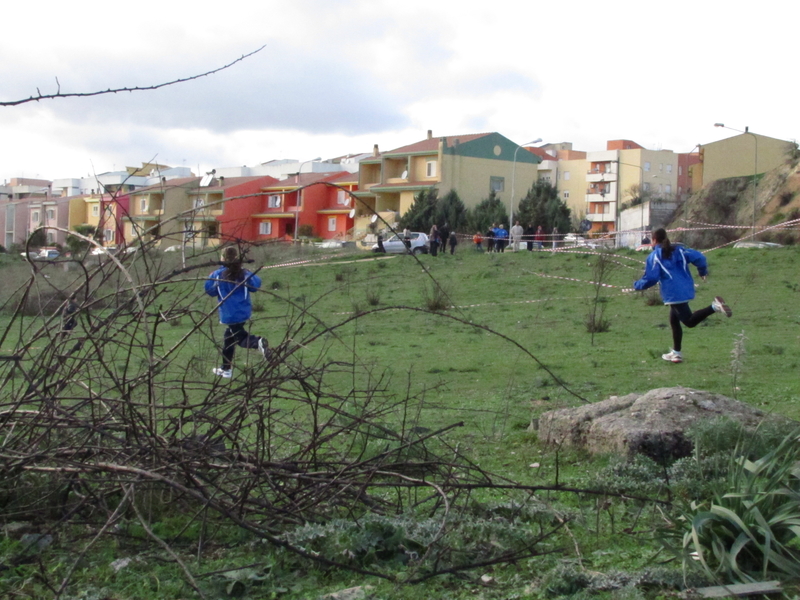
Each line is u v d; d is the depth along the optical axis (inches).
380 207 2492.6
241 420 173.6
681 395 230.8
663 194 3235.7
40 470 154.4
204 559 149.9
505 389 349.4
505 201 2571.4
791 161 2237.9
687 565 136.6
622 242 1989.4
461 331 614.9
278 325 643.5
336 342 544.1
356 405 192.2
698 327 573.9
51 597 132.2
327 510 169.3
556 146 4335.6
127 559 148.3
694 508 150.8
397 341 560.4
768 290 762.8
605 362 424.5
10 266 669.3
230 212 1628.9
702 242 1537.9
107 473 158.9
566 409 248.4
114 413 165.9
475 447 244.2
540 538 151.8
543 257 1160.8
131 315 174.6
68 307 166.1
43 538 157.4
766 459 149.5
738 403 227.8
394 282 1005.2
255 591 136.3
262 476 162.1
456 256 1298.0
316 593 135.4
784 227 1477.6
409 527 154.0
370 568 145.7
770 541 135.5
